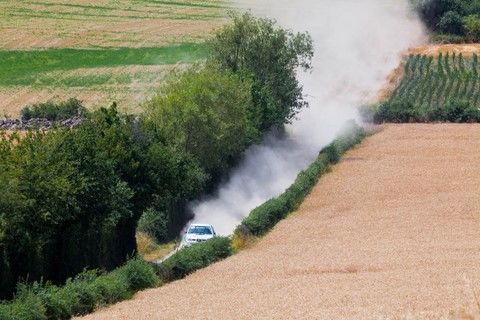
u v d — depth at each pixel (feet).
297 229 537.24
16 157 421.18
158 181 489.67
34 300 344.28
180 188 508.12
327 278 389.80
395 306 310.04
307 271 415.44
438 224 529.45
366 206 600.80
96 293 371.56
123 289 385.29
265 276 411.54
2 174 398.83
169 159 497.05
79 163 442.50
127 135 489.67
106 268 459.73
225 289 382.83
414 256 431.43
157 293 389.39
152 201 492.95
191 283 407.44
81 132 468.34
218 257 469.98
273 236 521.24
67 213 421.18
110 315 343.05
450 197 615.16
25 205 397.19
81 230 440.86
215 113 653.30
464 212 564.71
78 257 437.17
